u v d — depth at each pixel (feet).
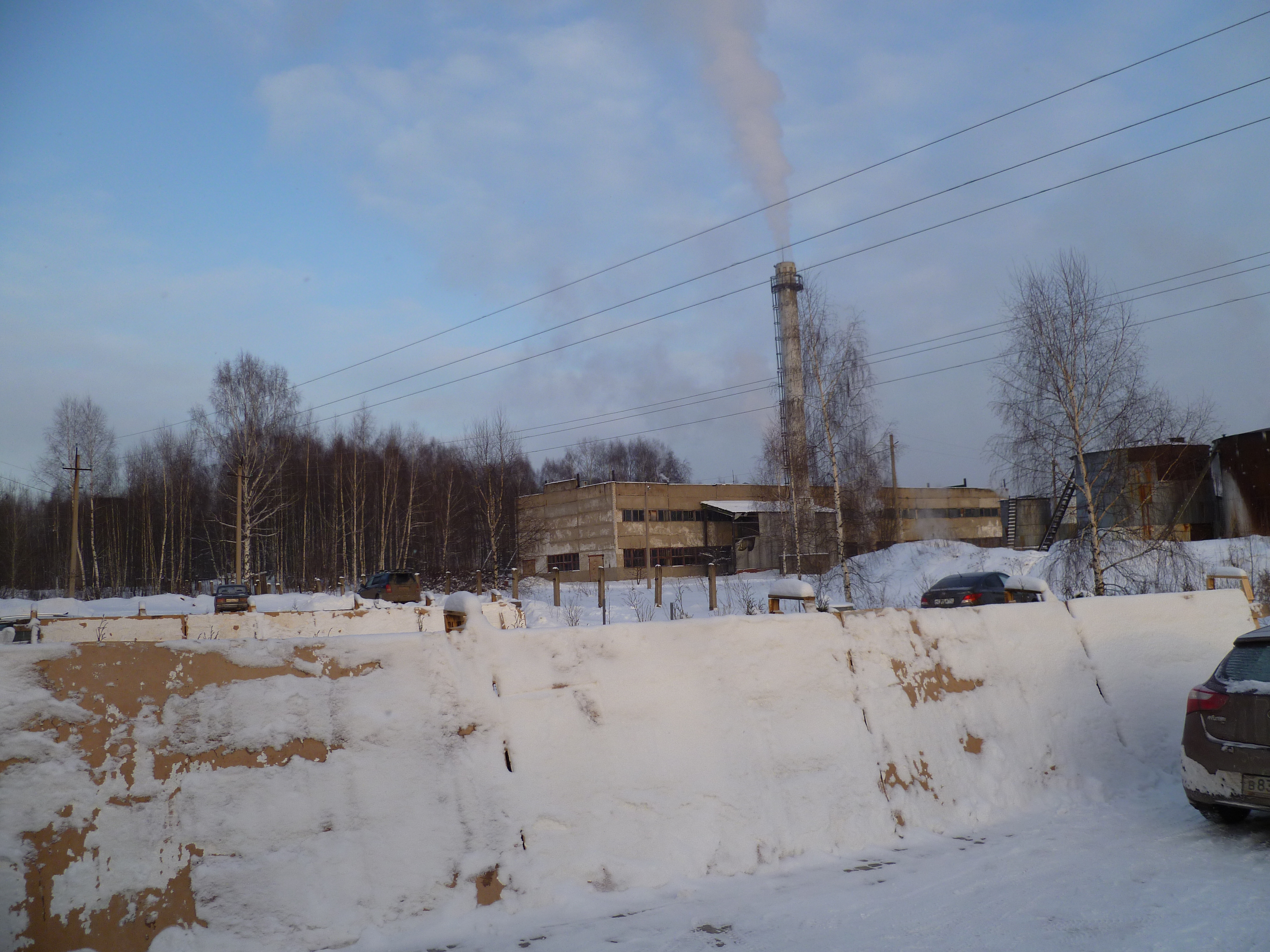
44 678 10.89
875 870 15.29
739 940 12.03
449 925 12.28
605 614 75.66
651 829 14.64
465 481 190.90
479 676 14.42
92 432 183.42
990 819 18.34
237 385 146.20
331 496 197.57
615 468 355.97
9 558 198.70
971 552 108.99
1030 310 68.85
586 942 11.93
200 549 212.02
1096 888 14.11
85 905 10.33
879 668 18.81
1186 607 25.45
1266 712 17.25
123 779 11.06
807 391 94.79
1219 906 13.11
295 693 12.71
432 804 13.07
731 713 16.52
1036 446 68.33
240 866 11.44
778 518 108.27
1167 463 70.69
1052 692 21.44
